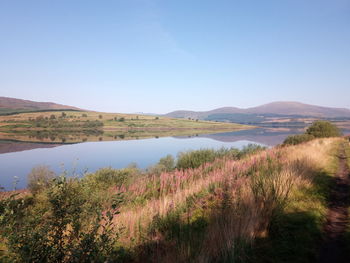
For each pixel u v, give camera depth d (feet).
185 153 55.72
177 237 14.46
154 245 13.92
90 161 109.50
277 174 22.61
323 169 33.12
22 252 8.27
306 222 14.89
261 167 31.60
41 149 163.32
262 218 14.71
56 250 9.34
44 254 8.81
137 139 265.95
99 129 508.94
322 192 21.91
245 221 13.66
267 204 15.60
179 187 29.73
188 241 12.92
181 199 22.74
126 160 112.06
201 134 372.38
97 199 21.49
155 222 16.97
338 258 11.10
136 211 21.48
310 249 11.82
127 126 569.23
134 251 13.30
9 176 78.74
